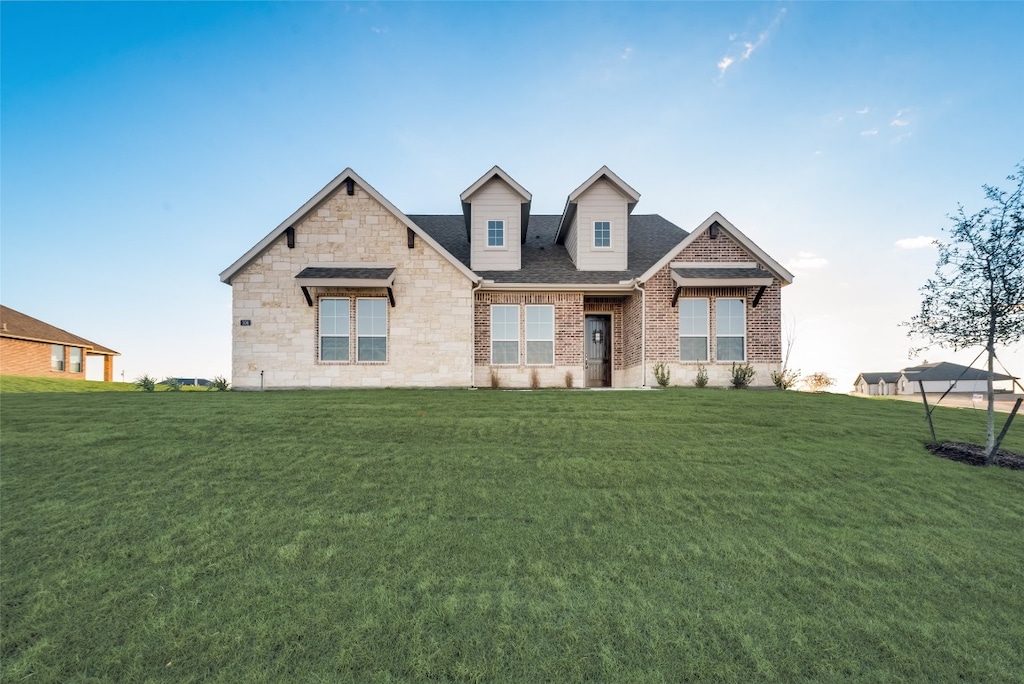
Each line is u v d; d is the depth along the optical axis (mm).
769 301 17234
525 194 18312
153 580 4668
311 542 5387
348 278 15688
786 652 3768
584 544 5395
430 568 4895
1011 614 4281
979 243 8672
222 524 5785
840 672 3592
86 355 33781
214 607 4266
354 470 7539
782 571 4891
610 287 17516
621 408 11594
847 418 11062
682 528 5805
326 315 16672
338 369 16531
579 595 4461
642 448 8641
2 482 6977
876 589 4605
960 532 5781
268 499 6492
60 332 32000
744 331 17203
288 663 3635
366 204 16891
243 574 4773
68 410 11195
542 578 4730
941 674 3594
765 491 6914
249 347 16406
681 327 17281
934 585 4691
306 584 4605
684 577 4770
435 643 3834
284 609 4230
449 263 16953
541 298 17797
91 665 3633
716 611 4246
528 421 10297
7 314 29516
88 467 7574
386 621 4082
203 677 3518
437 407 11625
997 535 5711
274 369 16406
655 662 3662
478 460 7996
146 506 6254
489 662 3652
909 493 6914
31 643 3855
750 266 17422
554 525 5844
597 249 18594
